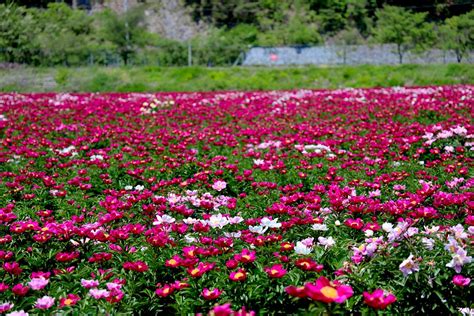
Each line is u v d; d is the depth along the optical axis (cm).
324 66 3191
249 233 390
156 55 4066
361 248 339
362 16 5259
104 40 4394
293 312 300
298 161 721
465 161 683
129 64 3819
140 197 500
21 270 345
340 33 5156
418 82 2389
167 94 1800
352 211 425
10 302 320
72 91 2519
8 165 741
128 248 398
